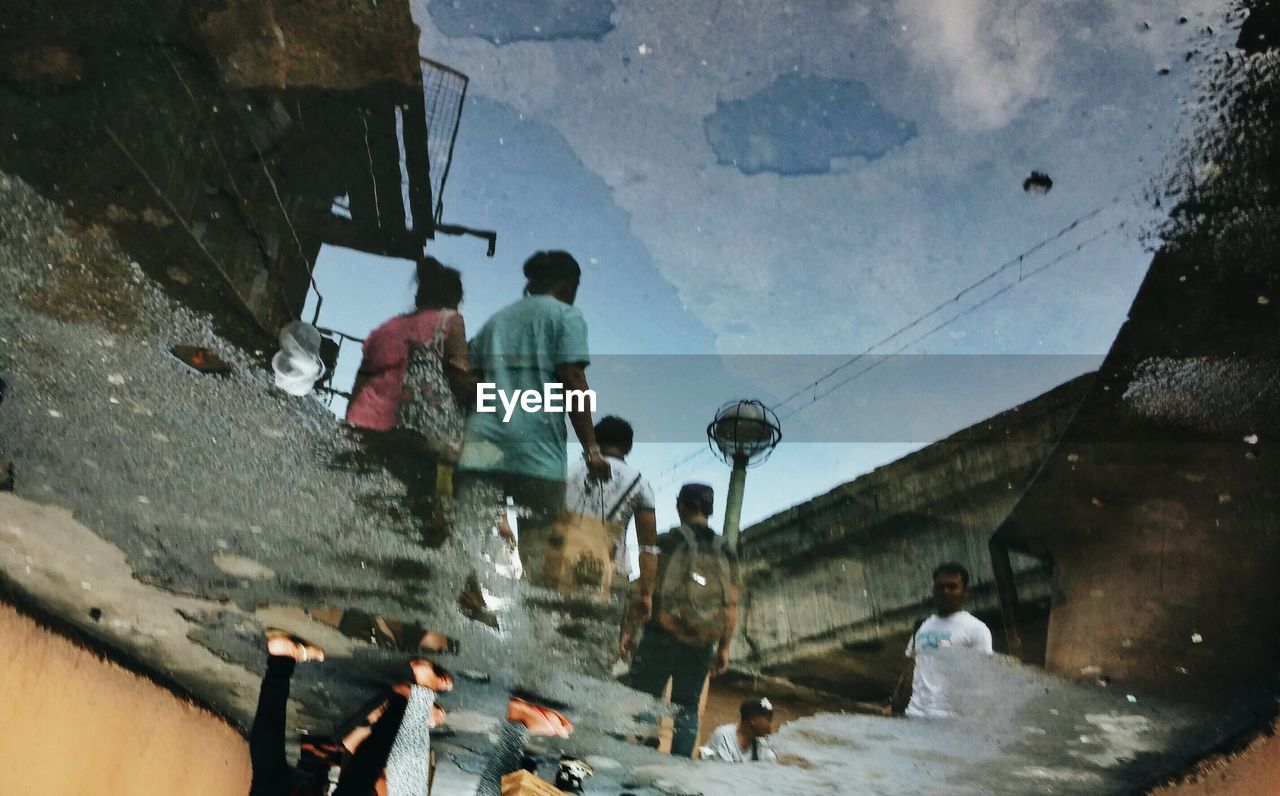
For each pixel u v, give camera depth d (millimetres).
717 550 5219
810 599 6273
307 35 4738
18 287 3857
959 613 5090
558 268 4770
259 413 4297
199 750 5043
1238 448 4281
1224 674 4574
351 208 5465
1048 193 5422
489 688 5102
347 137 5168
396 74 5090
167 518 4176
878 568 6211
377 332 4664
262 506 4293
